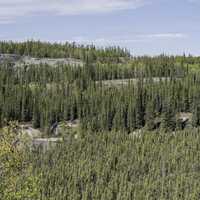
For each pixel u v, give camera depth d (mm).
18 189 34906
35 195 35500
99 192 166375
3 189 34531
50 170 180375
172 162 189125
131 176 184000
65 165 191250
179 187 167750
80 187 175000
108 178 183875
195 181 172125
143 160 195250
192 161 189875
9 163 34938
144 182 174375
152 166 188875
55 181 170250
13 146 35406
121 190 166000
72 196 162000
